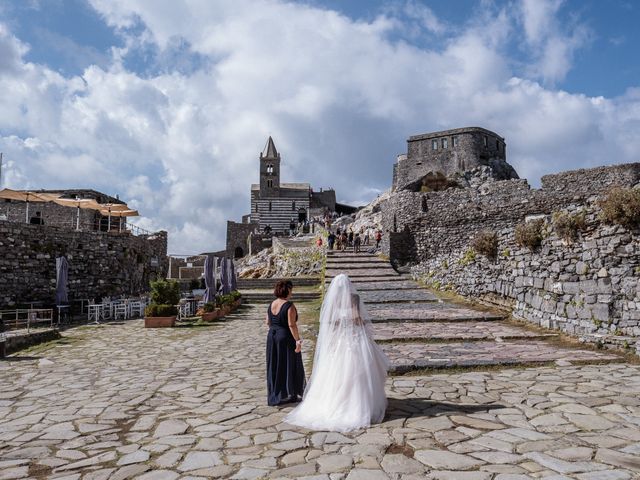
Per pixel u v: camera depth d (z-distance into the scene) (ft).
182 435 18.16
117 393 25.66
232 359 35.94
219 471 14.47
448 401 21.56
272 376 22.50
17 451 16.80
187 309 74.90
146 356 38.34
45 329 53.06
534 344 35.65
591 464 14.02
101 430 19.13
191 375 30.19
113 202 151.02
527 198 94.43
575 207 39.68
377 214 162.09
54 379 29.89
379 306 57.82
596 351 32.09
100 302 80.64
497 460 14.51
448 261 68.74
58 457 16.16
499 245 52.75
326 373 19.94
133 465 15.23
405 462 14.58
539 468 13.80
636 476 13.14
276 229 272.31
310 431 18.11
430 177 186.29
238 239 249.96
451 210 100.73
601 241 35.91
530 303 44.86
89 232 85.76
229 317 70.23
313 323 53.78
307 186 289.94
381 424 18.52
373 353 20.12
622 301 33.71
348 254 109.81
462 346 35.24
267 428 18.69
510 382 24.75
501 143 213.87
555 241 41.39
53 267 77.97
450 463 14.39
